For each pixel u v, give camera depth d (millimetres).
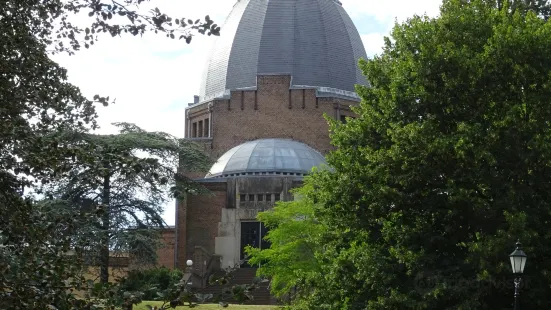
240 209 63688
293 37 75938
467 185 24109
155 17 10594
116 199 42500
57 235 11586
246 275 59375
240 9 79125
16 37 11766
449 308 22594
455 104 25516
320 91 74500
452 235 24859
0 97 11594
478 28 26859
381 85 28141
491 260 22672
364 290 25531
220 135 73375
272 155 68125
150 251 41719
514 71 24750
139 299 10633
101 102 12445
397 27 28328
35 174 11625
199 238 65250
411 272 23672
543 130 24406
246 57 76125
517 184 24438
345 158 26906
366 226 25453
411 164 24453
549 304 23750
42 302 10359
